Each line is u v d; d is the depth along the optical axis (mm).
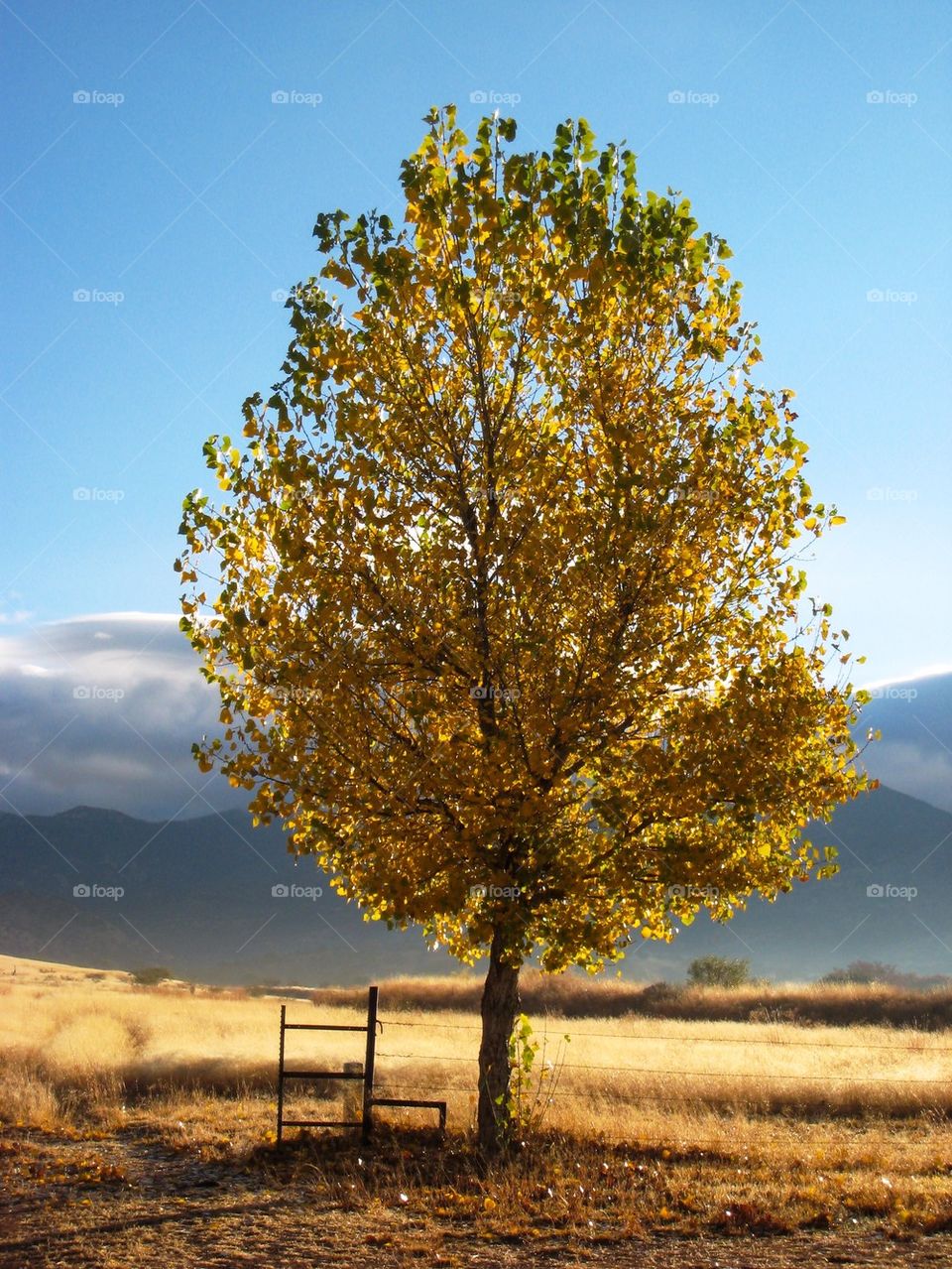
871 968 66562
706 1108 14844
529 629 9680
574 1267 7480
